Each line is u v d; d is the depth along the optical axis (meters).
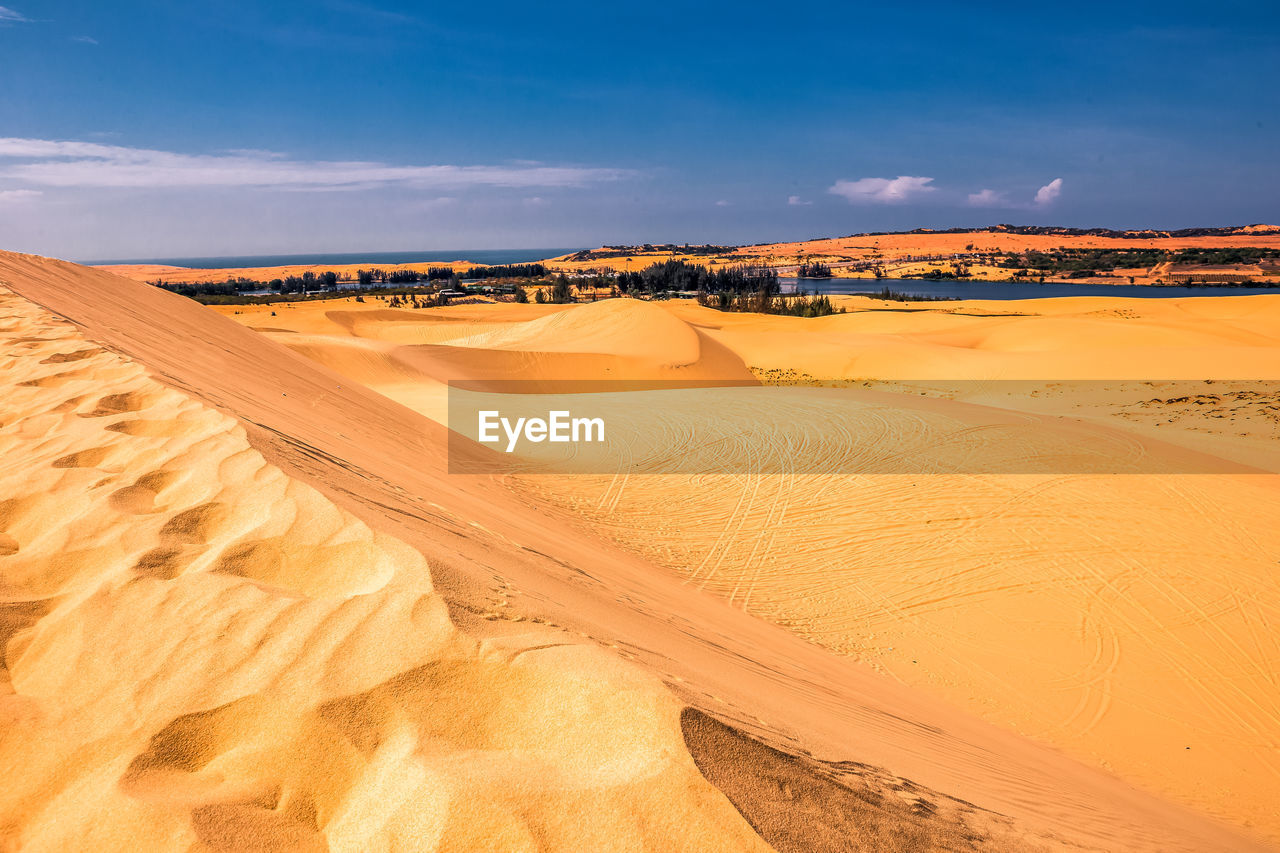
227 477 3.02
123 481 2.94
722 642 4.21
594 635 2.45
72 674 1.80
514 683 1.82
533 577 3.40
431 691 1.76
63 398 4.28
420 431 11.67
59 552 2.37
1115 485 11.97
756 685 3.09
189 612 2.02
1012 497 11.60
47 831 1.36
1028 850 2.09
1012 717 6.16
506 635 2.06
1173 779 5.45
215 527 2.64
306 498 2.81
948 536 10.23
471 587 2.37
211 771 1.54
